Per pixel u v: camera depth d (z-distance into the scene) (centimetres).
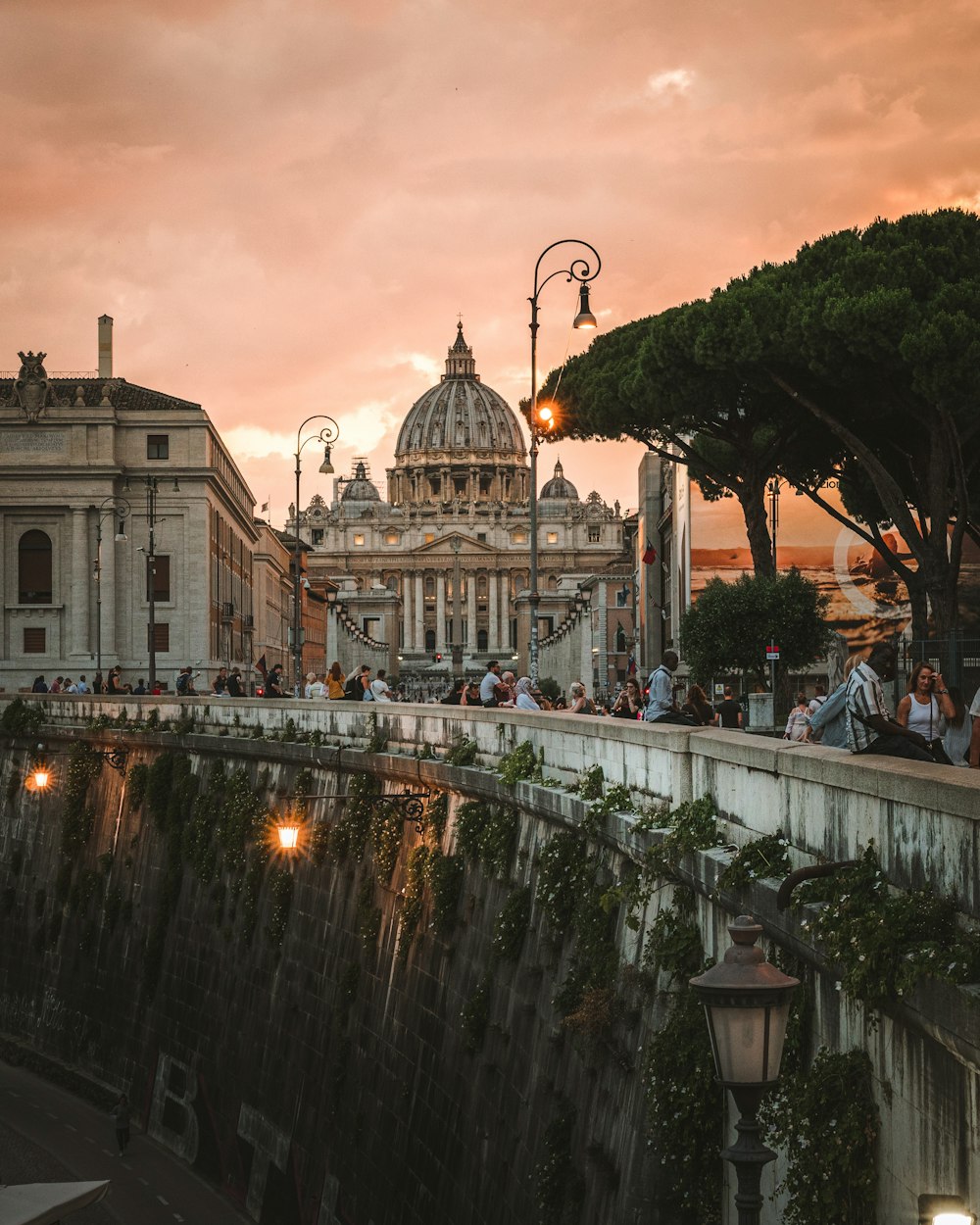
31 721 5988
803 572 8475
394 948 3306
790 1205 1232
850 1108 1177
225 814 4575
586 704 3484
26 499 12281
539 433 4975
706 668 5262
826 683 5659
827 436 4456
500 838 2714
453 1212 2645
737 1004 1028
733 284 4322
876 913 1115
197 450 12431
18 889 5919
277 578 18375
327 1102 3506
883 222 4062
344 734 3928
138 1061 4791
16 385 12369
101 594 12200
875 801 1210
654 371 4162
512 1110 2409
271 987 4047
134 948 5022
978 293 3634
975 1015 955
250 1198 3897
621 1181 1780
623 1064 1853
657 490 10600
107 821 5434
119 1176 4212
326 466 8200
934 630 4000
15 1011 5694
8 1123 4666
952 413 3662
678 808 1772
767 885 1365
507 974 2577
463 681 4459
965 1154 1018
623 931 1992
